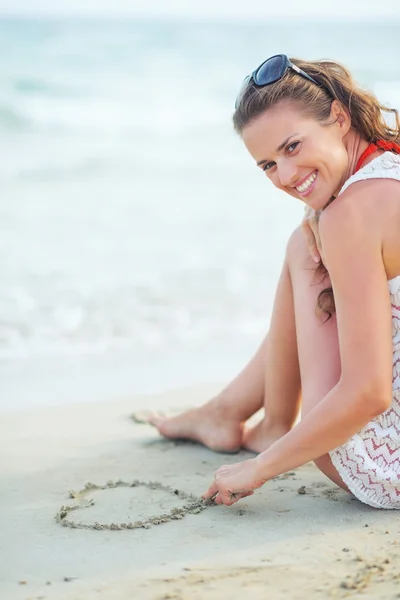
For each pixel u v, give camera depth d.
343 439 2.30
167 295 6.45
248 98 2.32
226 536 2.32
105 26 24.00
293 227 9.05
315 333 2.52
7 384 4.60
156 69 20.31
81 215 9.73
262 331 5.71
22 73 18.52
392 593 1.88
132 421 3.83
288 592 1.92
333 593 1.90
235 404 3.28
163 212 9.94
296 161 2.29
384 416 2.38
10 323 5.71
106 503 2.65
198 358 5.15
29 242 8.29
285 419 3.14
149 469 3.06
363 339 2.21
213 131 15.40
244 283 6.82
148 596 1.94
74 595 1.97
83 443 3.45
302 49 25.30
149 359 5.12
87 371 4.88
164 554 2.20
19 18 24.69
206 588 1.97
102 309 6.07
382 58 24.03
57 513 2.56
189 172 12.55
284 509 2.52
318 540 2.23
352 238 2.21
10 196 10.76
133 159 13.30
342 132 2.33
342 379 2.25
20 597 1.97
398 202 2.22
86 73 19.11
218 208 10.15
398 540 2.20
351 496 2.60
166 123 15.88
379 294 2.22
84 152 13.66
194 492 2.75
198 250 8.00
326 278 2.56
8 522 2.50
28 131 15.03
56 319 5.83
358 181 2.26
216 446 3.28
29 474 3.01
